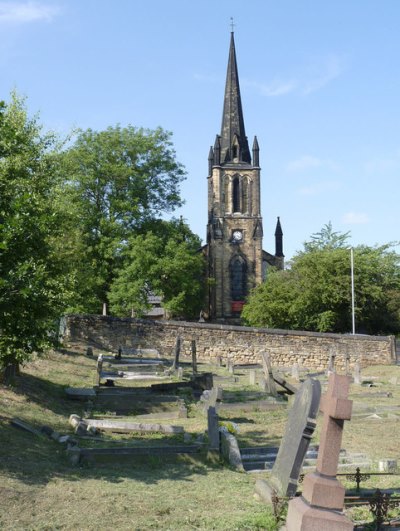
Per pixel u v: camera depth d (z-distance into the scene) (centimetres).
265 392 2325
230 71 8944
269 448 1445
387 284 5553
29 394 1822
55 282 1450
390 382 3291
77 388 2084
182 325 4081
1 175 1389
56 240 2175
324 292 5219
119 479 1146
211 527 923
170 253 5606
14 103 2061
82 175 5256
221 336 4141
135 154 5600
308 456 1404
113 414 1898
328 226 6303
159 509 986
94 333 3953
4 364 1380
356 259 5406
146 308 5456
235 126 8706
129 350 3791
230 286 8275
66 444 1351
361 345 4366
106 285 5531
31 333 1254
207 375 2403
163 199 5788
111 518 932
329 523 830
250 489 1145
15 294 1185
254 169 8519
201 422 1773
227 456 1346
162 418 1869
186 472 1245
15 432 1359
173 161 5784
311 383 1042
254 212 8431
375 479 1259
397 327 5503
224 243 8338
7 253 1219
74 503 980
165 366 3091
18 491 989
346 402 863
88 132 5497
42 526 880
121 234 5366
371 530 929
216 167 8494
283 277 5784
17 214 1209
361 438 1680
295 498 900
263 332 4203
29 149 1897
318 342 4294
